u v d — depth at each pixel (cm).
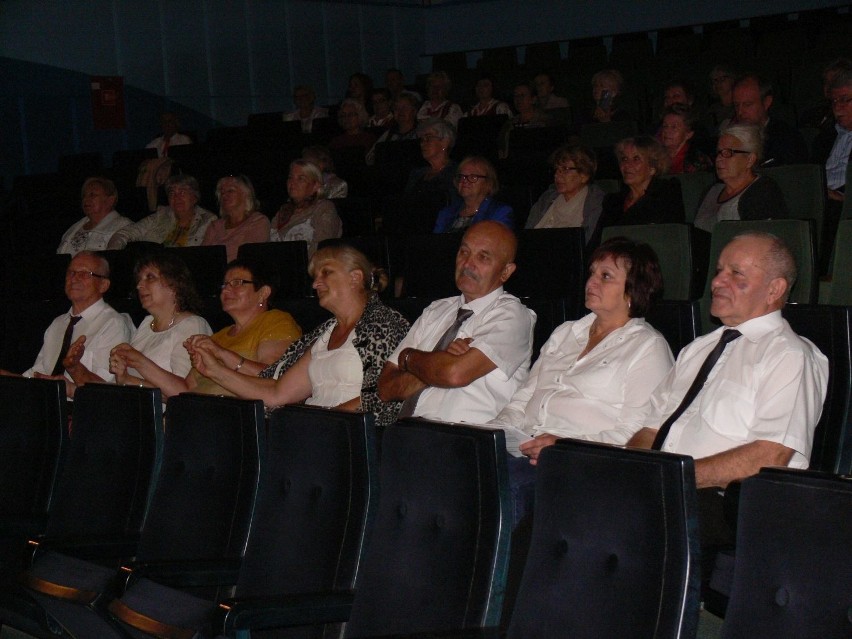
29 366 459
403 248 441
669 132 491
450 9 1169
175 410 252
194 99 1015
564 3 1073
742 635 151
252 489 229
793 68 711
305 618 189
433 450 187
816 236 328
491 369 291
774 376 224
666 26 1006
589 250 429
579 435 265
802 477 148
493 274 301
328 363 319
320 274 323
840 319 237
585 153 445
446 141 534
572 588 165
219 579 218
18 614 255
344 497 203
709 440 232
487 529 176
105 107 948
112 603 217
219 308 402
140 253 491
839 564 142
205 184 693
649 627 153
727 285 233
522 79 923
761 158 393
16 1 889
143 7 973
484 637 166
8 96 888
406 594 184
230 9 1039
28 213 725
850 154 421
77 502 274
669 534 154
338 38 1130
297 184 518
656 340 265
